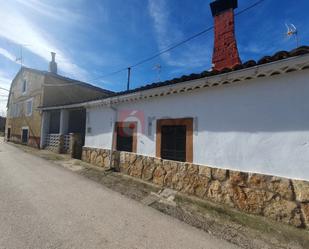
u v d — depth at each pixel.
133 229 3.29
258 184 3.98
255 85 4.18
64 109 12.03
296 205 3.51
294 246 2.93
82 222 3.43
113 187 5.61
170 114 5.82
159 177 5.88
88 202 4.37
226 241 3.04
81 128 14.73
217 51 6.11
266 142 3.98
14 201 4.19
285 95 3.78
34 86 17.20
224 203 4.42
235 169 4.38
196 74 4.57
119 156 7.45
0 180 5.74
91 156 8.96
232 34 5.84
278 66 3.53
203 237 3.13
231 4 5.93
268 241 3.05
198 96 5.18
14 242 2.75
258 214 3.92
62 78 17.23
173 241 3.00
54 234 3.00
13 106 22.23
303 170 3.52
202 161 4.98
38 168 7.66
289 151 3.69
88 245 2.77
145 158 6.41
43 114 14.40
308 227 3.35
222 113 4.68
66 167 8.09
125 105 7.42
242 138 4.32
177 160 5.60
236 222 3.65
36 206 3.99
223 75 4.23
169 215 3.91
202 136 5.03
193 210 4.16
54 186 5.40
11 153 11.59
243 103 4.34
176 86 5.18
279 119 3.84
